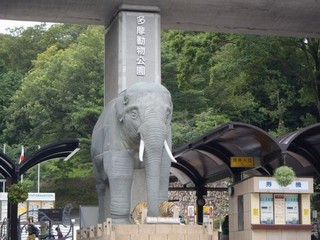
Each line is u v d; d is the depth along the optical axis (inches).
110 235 594.6
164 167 672.4
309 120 1457.9
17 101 2381.9
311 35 1021.2
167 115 655.1
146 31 875.4
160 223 609.9
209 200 1601.9
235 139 824.9
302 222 763.4
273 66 1504.7
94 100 2175.2
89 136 2182.6
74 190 2266.2
